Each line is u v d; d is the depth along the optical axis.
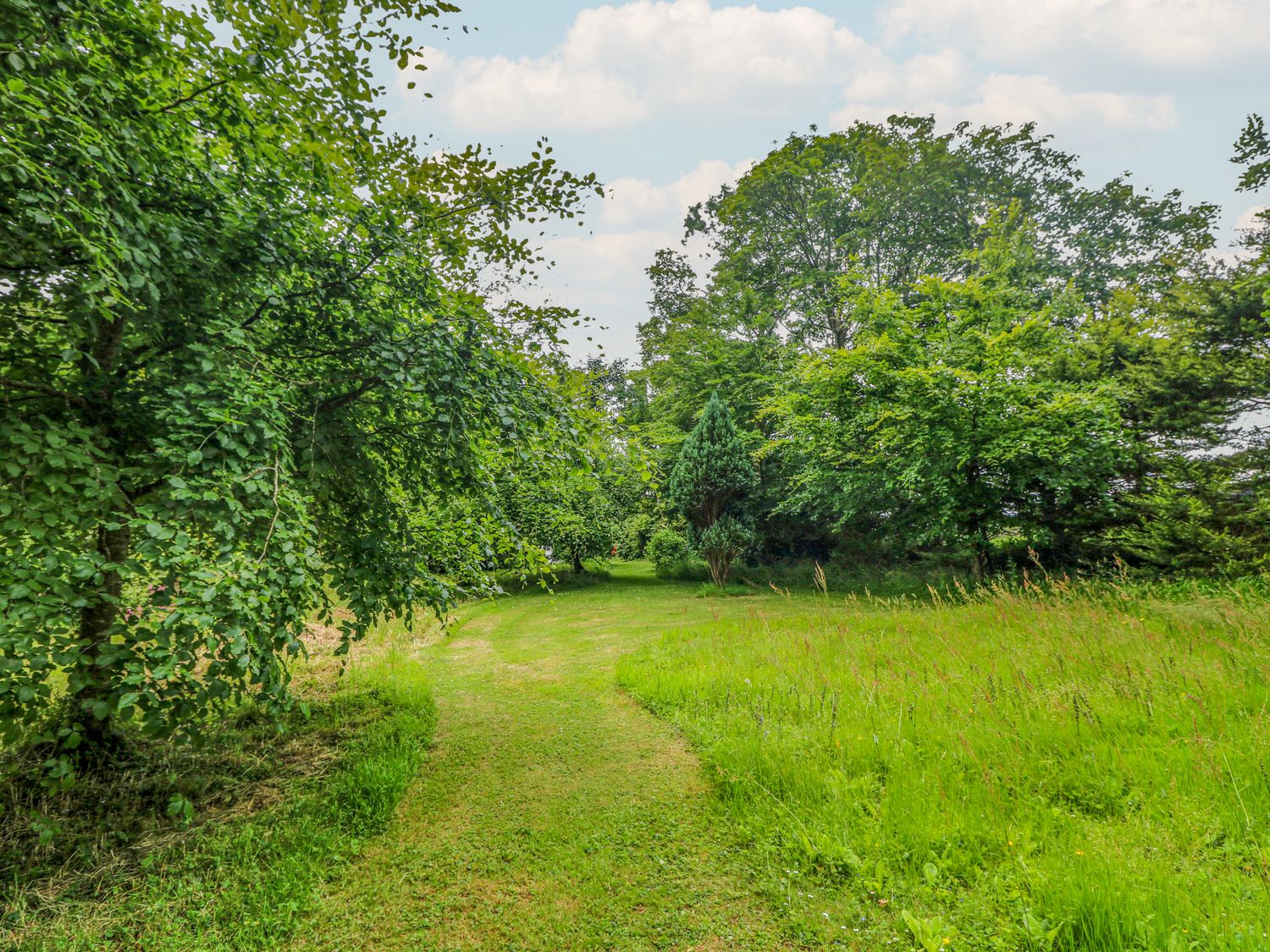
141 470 3.02
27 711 2.41
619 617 11.66
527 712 5.61
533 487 6.12
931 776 3.51
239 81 3.05
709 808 3.59
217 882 2.84
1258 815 2.76
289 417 3.67
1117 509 9.26
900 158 19.25
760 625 8.91
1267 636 5.04
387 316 3.93
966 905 2.46
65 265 2.98
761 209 22.25
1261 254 8.62
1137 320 10.09
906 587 13.42
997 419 10.12
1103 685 4.46
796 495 15.95
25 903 2.53
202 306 3.50
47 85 2.47
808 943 2.43
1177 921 2.16
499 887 2.91
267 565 2.69
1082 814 3.05
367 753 4.38
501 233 4.55
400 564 4.34
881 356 12.17
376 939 2.54
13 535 2.54
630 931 2.57
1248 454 8.17
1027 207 19.69
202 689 2.60
